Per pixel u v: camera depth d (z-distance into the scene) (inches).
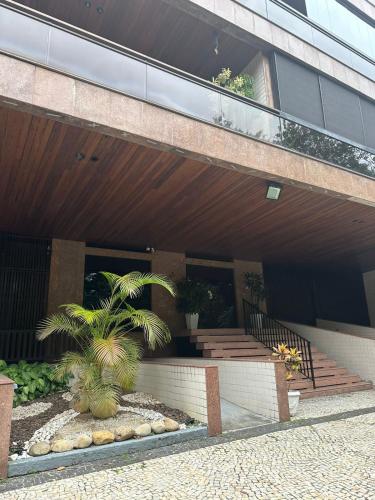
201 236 366.6
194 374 211.5
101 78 198.7
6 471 141.7
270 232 358.3
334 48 355.6
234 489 129.8
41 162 215.3
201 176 239.6
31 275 339.3
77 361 202.2
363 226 348.2
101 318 203.0
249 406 248.4
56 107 178.5
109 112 193.2
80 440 163.9
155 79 217.9
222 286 462.6
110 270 386.0
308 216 315.6
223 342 373.1
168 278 409.4
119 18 292.4
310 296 552.4
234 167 232.4
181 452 168.6
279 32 311.9
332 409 260.2
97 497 125.1
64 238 358.9
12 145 197.9
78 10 285.1
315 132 288.8
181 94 225.0
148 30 302.7
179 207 287.0
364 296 593.3
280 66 301.3
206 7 282.5
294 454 164.2
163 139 205.9
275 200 278.8
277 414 225.5
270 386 233.5
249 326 451.5
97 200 268.8
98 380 201.2
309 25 343.0
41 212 289.1
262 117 259.8
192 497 124.3
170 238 371.2
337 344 410.0
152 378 256.4
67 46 193.5
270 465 151.5
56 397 247.1
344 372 378.0
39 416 208.7
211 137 225.0
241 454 165.0
